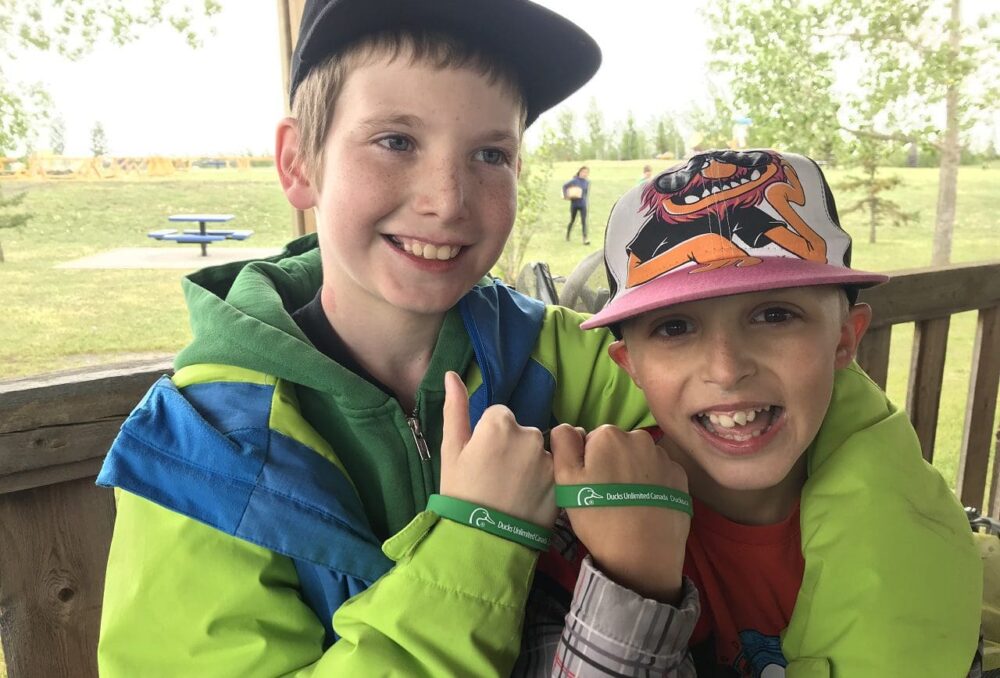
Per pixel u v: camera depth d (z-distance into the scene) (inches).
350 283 39.5
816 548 37.6
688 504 32.8
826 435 40.7
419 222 35.8
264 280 43.1
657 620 29.2
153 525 32.5
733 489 39.4
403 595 29.8
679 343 37.8
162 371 57.4
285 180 40.9
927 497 39.1
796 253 36.8
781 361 36.4
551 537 32.9
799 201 38.3
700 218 37.7
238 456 32.5
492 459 31.7
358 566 32.9
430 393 40.3
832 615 36.1
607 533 31.2
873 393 42.9
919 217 239.8
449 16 34.6
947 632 35.5
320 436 35.8
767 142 222.5
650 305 35.9
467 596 29.9
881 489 37.9
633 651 29.1
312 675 30.0
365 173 35.4
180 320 116.1
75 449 54.2
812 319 37.2
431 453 39.6
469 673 28.9
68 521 55.6
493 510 31.0
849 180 239.0
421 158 35.8
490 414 33.2
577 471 32.2
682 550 32.3
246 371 36.5
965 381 163.3
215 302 39.3
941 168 228.5
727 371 35.6
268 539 31.8
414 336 41.1
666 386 38.4
